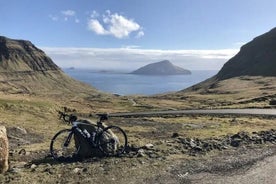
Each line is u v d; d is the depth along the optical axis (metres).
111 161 16.02
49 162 16.73
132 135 35.28
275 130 26.47
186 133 32.38
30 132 39.69
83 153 17.19
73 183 13.06
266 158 17.16
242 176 14.24
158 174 14.18
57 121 63.50
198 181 13.51
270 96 125.06
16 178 13.53
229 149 18.97
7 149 14.97
